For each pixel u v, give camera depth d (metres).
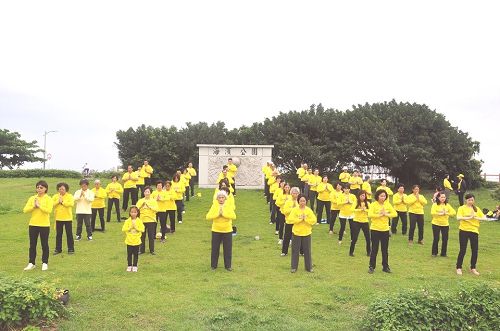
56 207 14.05
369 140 36.28
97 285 10.47
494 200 31.62
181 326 8.23
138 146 40.44
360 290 10.48
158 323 8.40
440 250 15.76
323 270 12.57
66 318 8.45
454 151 36.84
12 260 13.10
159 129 41.12
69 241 14.15
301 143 37.03
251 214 22.86
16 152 47.97
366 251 14.95
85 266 12.52
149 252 14.50
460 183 26.70
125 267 12.47
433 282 11.39
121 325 8.27
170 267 12.58
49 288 8.59
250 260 13.66
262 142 38.81
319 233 18.52
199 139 40.22
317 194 22.02
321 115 39.12
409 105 38.53
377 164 38.34
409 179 38.34
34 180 36.53
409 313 8.27
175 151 40.16
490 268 13.26
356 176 22.33
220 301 9.54
